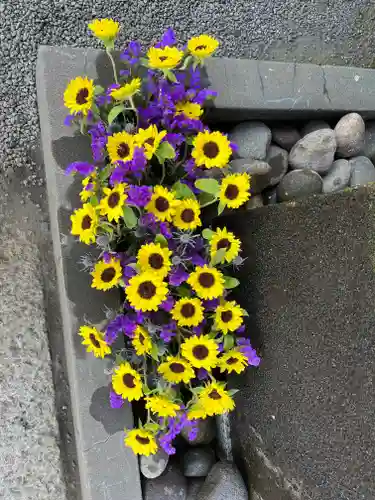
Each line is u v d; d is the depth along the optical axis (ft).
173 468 3.34
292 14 3.92
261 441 3.06
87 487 3.08
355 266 2.16
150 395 2.96
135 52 2.85
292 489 2.78
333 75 3.50
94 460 3.08
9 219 3.30
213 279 2.69
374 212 2.06
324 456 2.46
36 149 3.36
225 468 3.28
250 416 3.15
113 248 2.80
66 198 2.99
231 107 3.25
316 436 2.51
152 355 2.72
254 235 2.97
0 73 3.30
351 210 2.18
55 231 3.12
